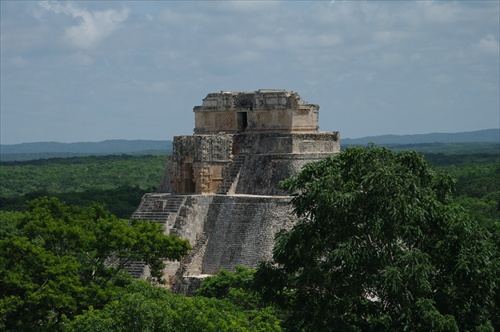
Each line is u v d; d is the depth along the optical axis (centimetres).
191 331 16350
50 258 19150
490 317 17388
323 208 16350
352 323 16375
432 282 16625
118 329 16512
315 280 16438
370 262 16212
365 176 16450
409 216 16125
